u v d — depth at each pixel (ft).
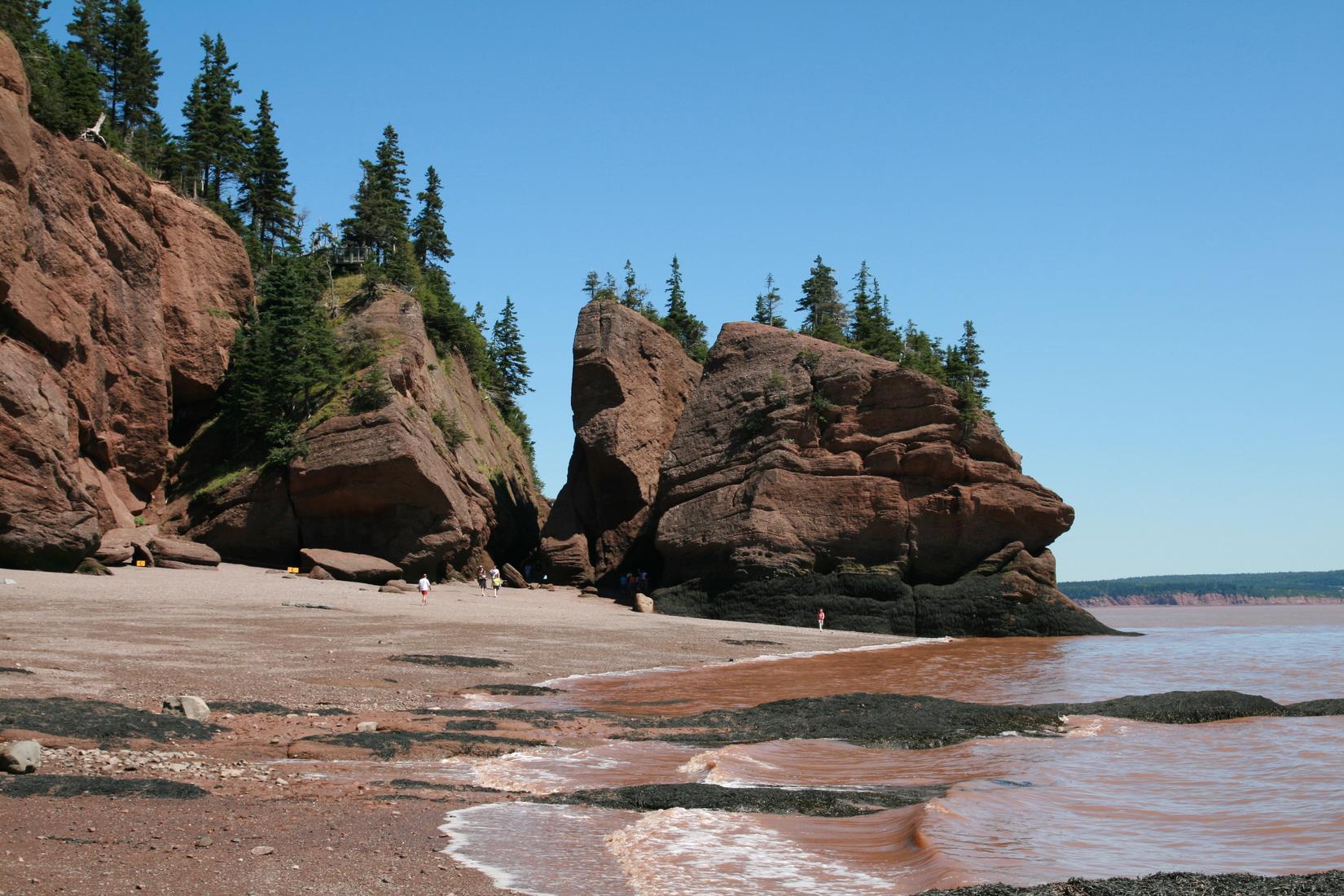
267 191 327.06
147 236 217.97
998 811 47.50
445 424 252.21
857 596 218.59
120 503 204.13
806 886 34.14
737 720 75.46
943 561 221.25
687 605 227.81
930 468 223.30
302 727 61.57
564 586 261.65
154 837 35.14
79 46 287.28
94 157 205.26
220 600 146.72
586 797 46.47
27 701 56.03
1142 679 118.32
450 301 337.52
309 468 219.20
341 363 246.68
